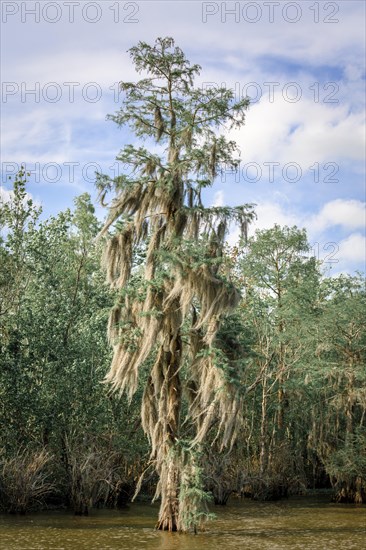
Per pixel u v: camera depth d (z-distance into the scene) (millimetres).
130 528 21000
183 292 19234
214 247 20625
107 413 29656
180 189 20516
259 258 40125
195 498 19250
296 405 38031
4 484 24000
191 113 21453
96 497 25047
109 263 20766
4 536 19219
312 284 37000
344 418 37375
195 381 20984
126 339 20062
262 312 38094
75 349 29797
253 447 37281
